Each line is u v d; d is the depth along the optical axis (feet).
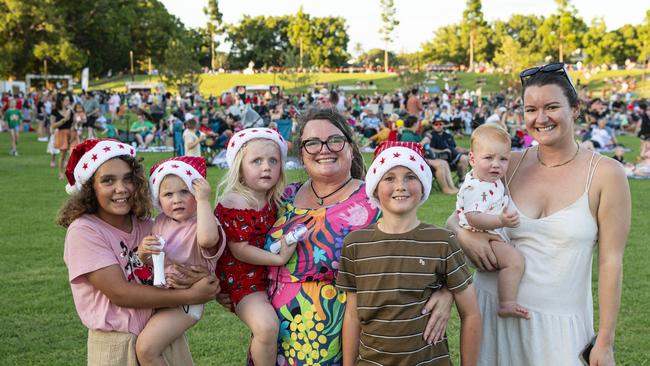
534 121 8.96
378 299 8.73
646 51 296.92
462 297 8.81
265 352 9.50
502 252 9.34
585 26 338.95
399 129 43.78
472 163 9.77
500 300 9.31
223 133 56.49
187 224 9.86
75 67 201.77
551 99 8.82
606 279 8.70
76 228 9.43
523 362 9.32
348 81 253.03
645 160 47.55
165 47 274.57
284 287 9.67
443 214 31.37
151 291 9.25
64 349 15.51
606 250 8.75
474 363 9.04
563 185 9.01
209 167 52.75
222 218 9.77
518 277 9.21
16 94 111.14
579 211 8.82
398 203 8.71
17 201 35.50
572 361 8.97
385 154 8.95
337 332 9.48
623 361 14.73
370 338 8.86
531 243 9.17
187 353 10.03
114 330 9.39
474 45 373.61
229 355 15.23
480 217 9.36
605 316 8.74
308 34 371.35
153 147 70.33
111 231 9.67
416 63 243.19
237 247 9.67
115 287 9.22
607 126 71.67
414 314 8.66
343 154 9.84
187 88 186.50
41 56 186.60
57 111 51.67
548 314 9.04
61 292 19.62
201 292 9.39
